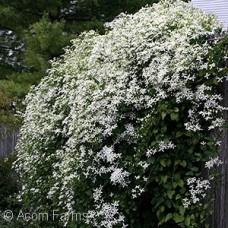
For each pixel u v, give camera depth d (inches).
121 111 154.0
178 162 137.7
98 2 381.4
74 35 352.5
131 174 149.2
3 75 408.5
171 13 162.9
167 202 138.9
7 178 300.5
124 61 155.1
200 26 146.1
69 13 395.5
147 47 151.0
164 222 143.6
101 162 162.1
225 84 134.3
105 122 155.8
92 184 164.7
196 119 136.7
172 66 138.6
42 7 378.3
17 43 416.5
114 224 150.3
